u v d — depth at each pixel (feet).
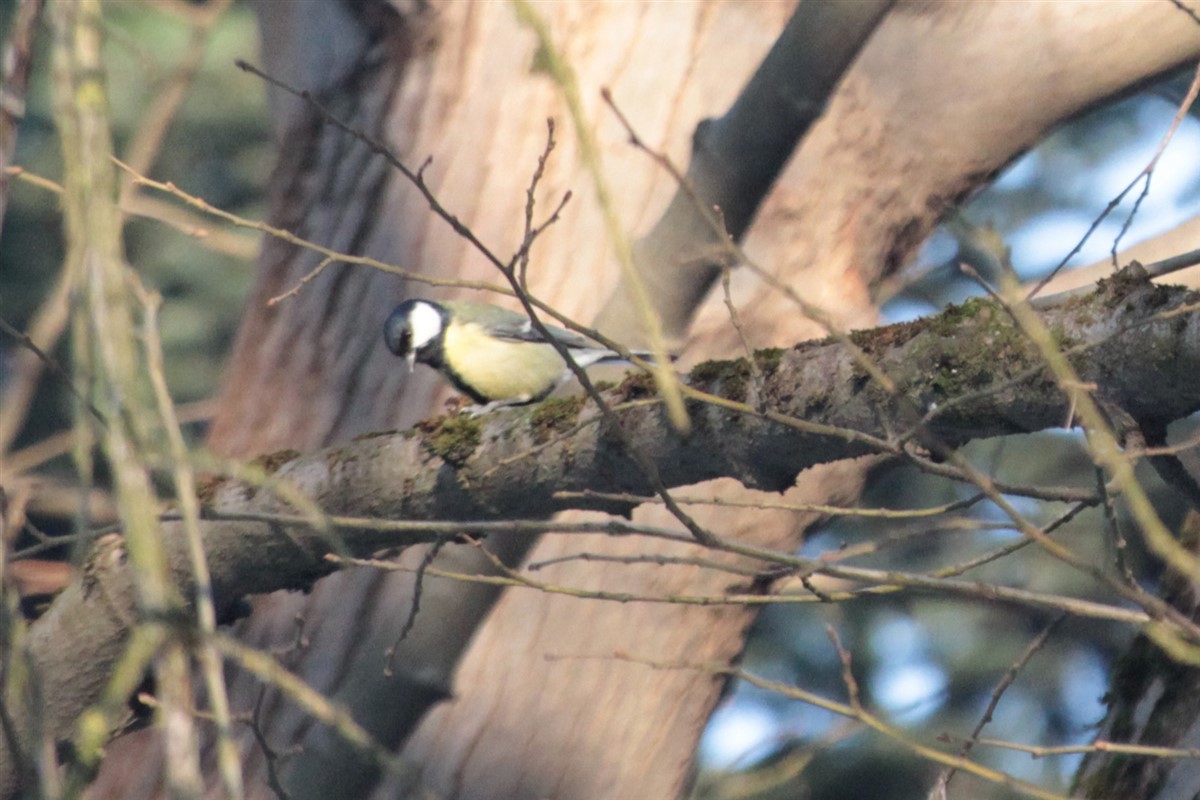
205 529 22.63
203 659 10.27
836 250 32.14
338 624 30.01
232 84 70.33
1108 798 24.56
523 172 32.32
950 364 18.24
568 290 31.73
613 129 32.22
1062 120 33.06
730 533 30.71
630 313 23.24
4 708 12.87
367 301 32.53
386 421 31.96
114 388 10.39
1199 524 25.73
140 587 10.09
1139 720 24.76
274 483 12.23
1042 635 21.42
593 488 21.44
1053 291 31.37
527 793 29.78
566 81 11.14
